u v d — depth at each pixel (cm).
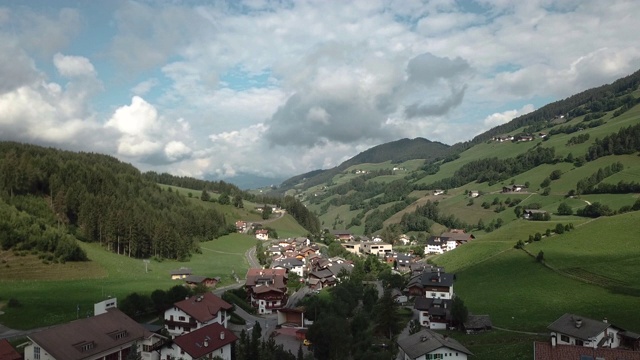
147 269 17488
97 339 7344
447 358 7325
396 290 14175
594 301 10556
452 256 19225
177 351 7681
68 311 10638
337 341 8062
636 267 12312
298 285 17050
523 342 8319
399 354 8369
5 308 10500
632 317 9156
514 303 11431
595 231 16050
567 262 13875
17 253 14788
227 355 8175
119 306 10212
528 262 14838
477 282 14312
